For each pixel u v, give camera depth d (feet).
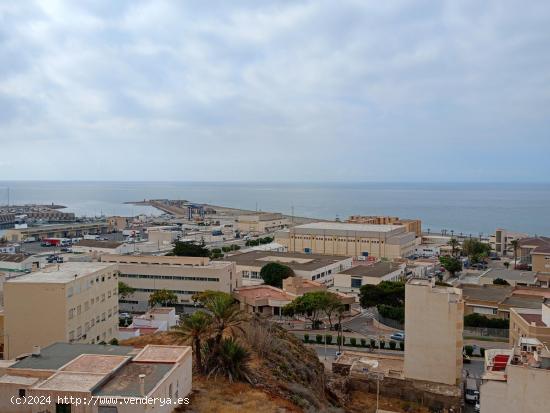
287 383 175.94
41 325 226.99
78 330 239.91
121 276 432.25
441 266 621.31
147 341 211.20
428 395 234.99
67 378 125.39
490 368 198.80
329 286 513.45
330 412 169.48
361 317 402.52
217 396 151.23
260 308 402.72
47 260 582.35
